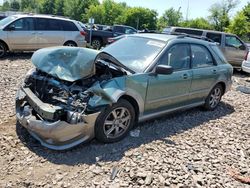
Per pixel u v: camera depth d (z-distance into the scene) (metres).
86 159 4.18
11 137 4.54
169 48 5.46
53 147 4.23
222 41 14.00
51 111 4.08
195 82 6.04
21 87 4.86
